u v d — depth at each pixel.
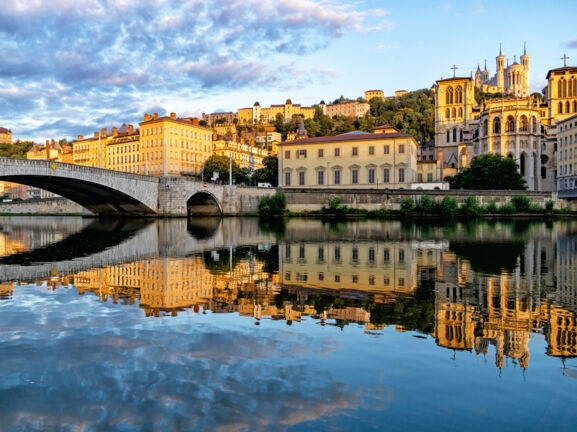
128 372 9.00
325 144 115.44
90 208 97.19
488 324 12.36
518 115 119.44
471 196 88.56
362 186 111.88
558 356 9.91
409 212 89.00
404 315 13.25
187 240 39.50
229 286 17.80
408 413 7.41
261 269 22.31
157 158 136.62
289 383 8.49
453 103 148.38
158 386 8.40
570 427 6.97
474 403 7.76
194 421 7.18
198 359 9.65
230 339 10.95
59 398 7.97
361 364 9.38
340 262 24.94
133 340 10.91
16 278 19.56
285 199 102.69
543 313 13.56
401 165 108.38
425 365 9.37
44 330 11.76
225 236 44.00
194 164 147.62
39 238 42.25
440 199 90.75
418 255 28.11
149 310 13.84
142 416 7.35
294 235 45.44
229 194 101.25
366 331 11.63
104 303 14.85
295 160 118.88
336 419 7.21
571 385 8.46
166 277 19.86
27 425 7.09
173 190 87.50
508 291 16.86
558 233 47.81
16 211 122.81
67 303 14.85
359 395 8.02
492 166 100.19
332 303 14.82
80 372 9.05
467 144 134.12
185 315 13.23
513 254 28.56
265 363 9.42
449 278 19.69
